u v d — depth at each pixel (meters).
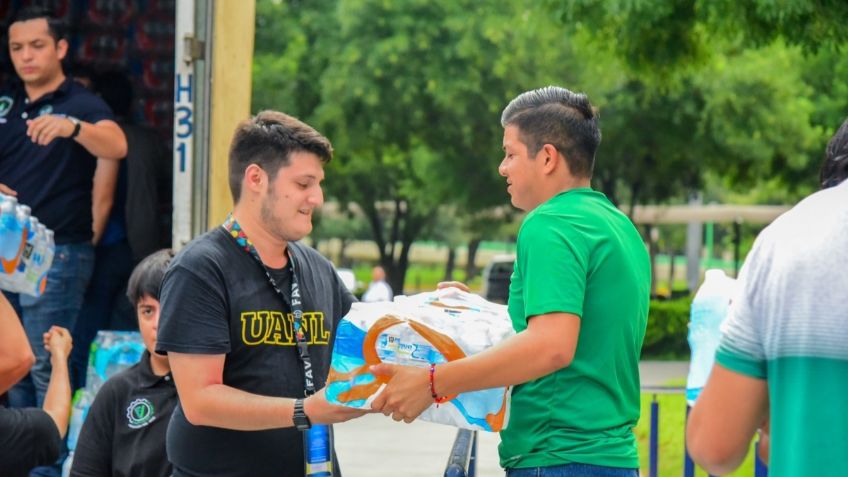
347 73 22.31
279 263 3.28
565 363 2.89
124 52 7.16
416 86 22.02
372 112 22.66
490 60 22.08
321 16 23.41
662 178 25.14
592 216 3.05
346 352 2.98
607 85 21.80
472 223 28.77
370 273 55.88
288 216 3.20
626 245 3.11
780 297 2.36
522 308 3.05
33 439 3.49
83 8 7.16
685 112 21.94
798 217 2.42
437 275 67.38
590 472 3.01
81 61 7.15
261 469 3.21
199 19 5.44
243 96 5.52
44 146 6.02
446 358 2.91
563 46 21.84
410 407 2.90
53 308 5.88
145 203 6.24
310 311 3.32
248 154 3.21
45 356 5.82
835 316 2.30
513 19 21.20
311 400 3.01
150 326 3.98
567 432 3.03
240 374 3.18
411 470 9.51
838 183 2.52
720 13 10.20
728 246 45.66
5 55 6.94
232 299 3.16
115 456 3.96
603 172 25.23
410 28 22.09
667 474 8.23
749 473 6.70
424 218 35.44
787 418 2.33
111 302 6.34
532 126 3.18
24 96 6.21
